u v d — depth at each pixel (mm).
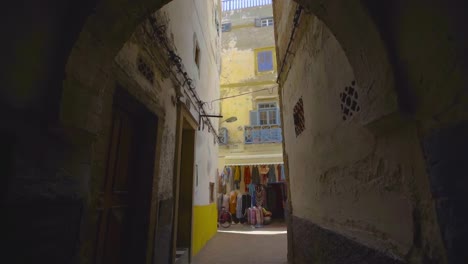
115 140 2633
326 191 2660
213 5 8289
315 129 2961
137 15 1844
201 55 6156
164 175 3488
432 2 1047
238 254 5758
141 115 3109
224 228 11188
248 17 16203
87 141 1662
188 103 4824
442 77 1019
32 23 1235
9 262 1114
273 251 6074
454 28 942
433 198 1115
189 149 5367
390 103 1309
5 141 1145
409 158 1312
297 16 3412
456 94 951
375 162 1692
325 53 2555
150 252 2930
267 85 14672
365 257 1749
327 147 2590
